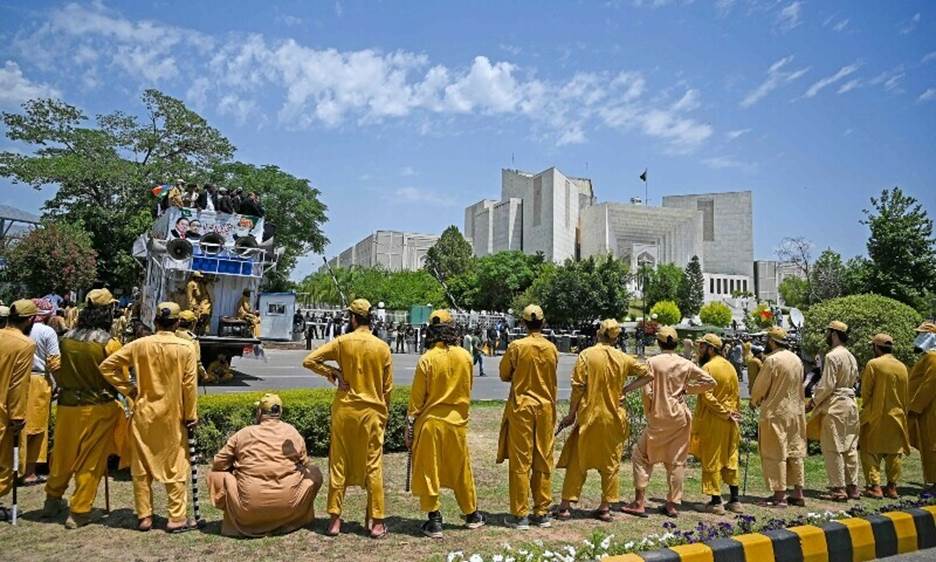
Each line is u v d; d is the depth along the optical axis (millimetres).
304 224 37844
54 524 5160
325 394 8352
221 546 4738
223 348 13734
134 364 5027
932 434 7473
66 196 31438
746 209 106438
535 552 4457
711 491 6223
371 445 5086
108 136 32594
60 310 13461
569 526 5539
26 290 27250
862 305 12258
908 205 23016
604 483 5742
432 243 110875
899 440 7121
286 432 5242
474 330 30641
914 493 7453
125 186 31359
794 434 6609
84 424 5113
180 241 12766
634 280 84062
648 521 5801
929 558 5434
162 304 5199
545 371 5496
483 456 8336
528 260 65312
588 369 5707
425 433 5141
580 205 105688
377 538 5008
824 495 7129
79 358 5141
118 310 14781
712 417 6285
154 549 4645
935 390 7422
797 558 4988
